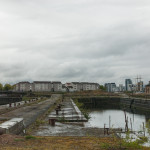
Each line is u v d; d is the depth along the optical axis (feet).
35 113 110.73
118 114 167.32
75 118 88.69
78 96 356.59
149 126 49.03
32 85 621.72
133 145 39.14
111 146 38.63
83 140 45.16
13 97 294.05
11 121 54.90
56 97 332.19
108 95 378.73
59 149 35.50
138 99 240.12
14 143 38.99
